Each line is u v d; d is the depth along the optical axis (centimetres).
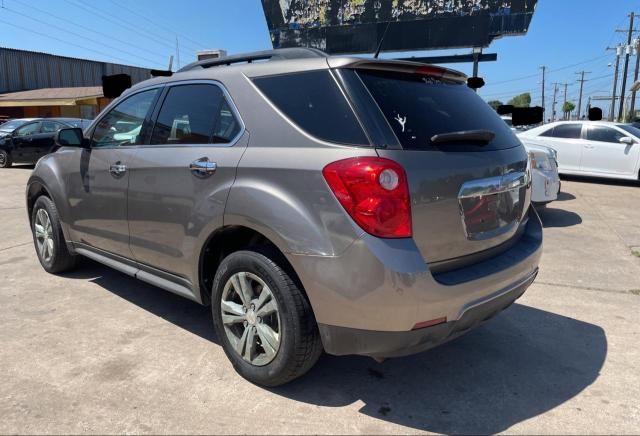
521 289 305
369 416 272
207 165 303
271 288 276
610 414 276
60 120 1584
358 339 253
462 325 266
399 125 258
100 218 402
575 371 323
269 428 260
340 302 248
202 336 364
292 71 288
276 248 280
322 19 2070
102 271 509
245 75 308
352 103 260
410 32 1955
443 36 1914
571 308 428
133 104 388
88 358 328
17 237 652
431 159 257
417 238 248
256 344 295
